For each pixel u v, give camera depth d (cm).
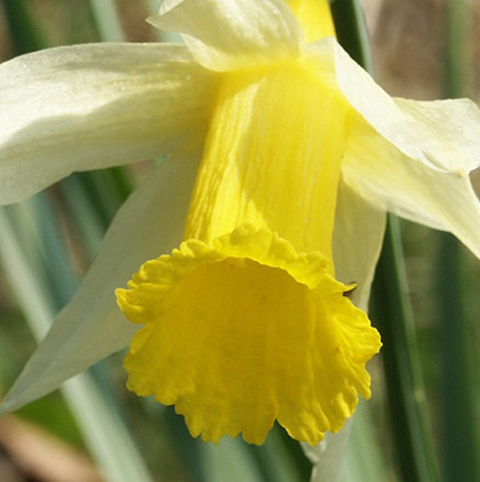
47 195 38
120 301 31
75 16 57
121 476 37
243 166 31
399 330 33
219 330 31
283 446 35
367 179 32
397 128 30
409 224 54
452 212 31
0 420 49
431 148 30
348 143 32
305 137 31
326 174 31
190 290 32
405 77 66
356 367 31
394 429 33
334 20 31
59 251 37
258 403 31
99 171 36
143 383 31
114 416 38
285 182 31
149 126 32
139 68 32
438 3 65
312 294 31
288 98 31
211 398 31
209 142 31
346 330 31
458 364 36
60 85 31
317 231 31
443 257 36
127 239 33
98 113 32
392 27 65
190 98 32
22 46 35
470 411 36
